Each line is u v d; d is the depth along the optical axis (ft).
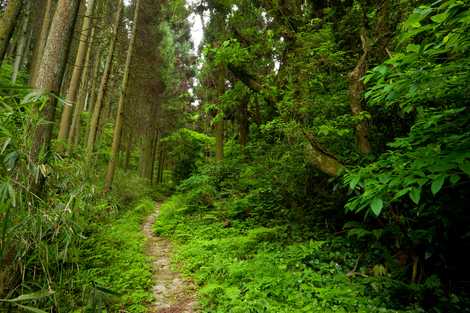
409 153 8.65
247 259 18.51
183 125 79.36
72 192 12.03
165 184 80.28
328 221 20.57
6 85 9.47
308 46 19.16
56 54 15.31
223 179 37.14
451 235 12.10
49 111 14.65
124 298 14.35
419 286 11.99
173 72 73.97
